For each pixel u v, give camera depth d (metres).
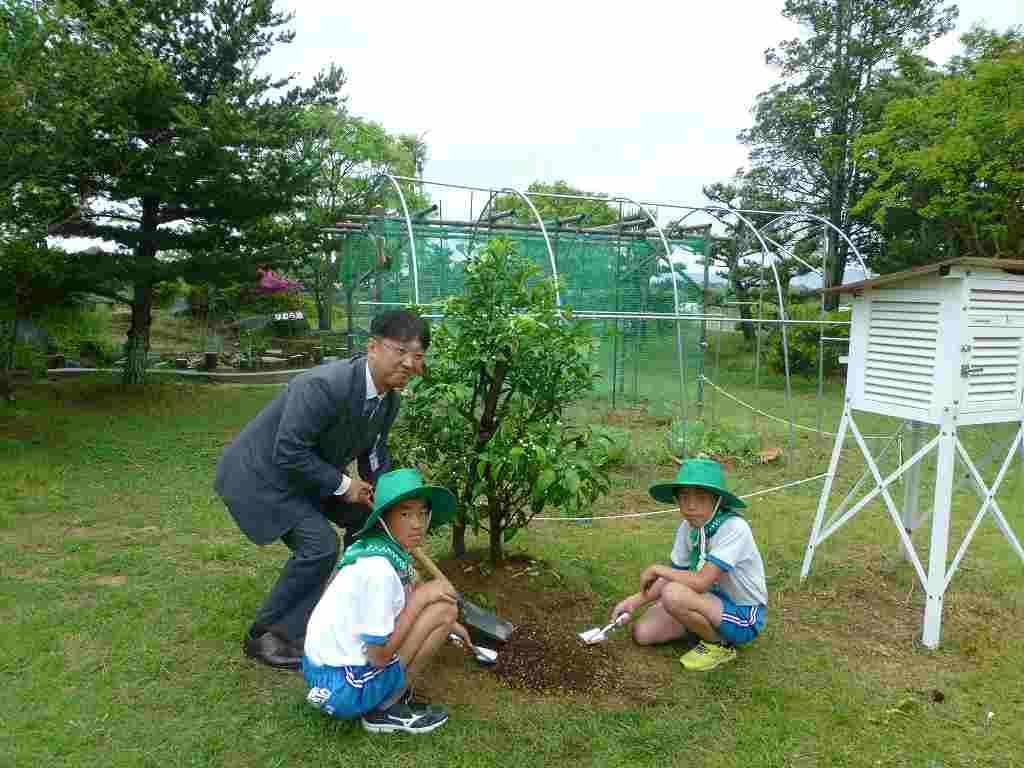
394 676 2.89
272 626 3.45
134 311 11.77
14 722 2.90
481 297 3.92
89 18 9.31
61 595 4.14
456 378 3.94
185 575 4.50
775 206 21.20
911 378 4.04
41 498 5.99
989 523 6.00
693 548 3.71
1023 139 11.34
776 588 4.60
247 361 15.78
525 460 3.69
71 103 7.61
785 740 3.00
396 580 2.81
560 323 4.11
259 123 10.51
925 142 13.05
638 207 10.86
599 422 10.20
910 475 4.92
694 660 3.54
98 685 3.21
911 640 3.94
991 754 2.95
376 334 3.22
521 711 3.12
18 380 11.87
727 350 19.12
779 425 10.52
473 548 4.69
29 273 9.28
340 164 20.38
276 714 3.04
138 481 6.71
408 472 2.93
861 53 19.64
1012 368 4.00
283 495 3.39
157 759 2.73
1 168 7.49
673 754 2.88
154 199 10.79
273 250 11.06
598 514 6.12
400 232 10.23
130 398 11.19
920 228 16.08
